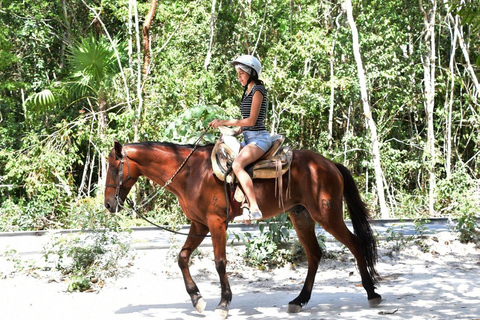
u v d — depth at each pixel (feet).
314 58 74.08
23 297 24.13
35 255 30.83
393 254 32.40
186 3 70.74
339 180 22.20
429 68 79.77
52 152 60.23
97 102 67.72
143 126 55.77
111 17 80.74
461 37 73.05
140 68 62.13
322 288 25.76
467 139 84.89
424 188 76.48
